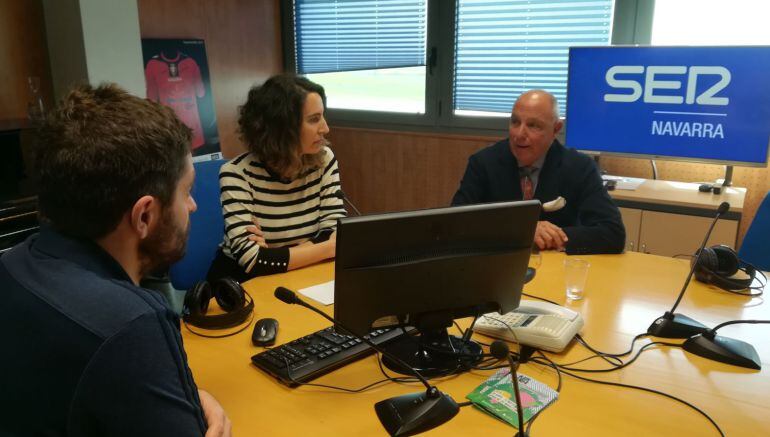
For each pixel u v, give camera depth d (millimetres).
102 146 768
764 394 1126
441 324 1251
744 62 2623
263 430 1023
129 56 3109
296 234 2082
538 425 1027
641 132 2918
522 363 1253
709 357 1264
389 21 4031
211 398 1043
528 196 2264
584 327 1415
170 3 3691
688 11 3059
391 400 1078
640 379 1183
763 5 2881
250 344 1349
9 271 814
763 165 2691
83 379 725
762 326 1415
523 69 3600
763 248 2031
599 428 1018
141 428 750
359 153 4371
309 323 1446
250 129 1969
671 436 996
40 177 790
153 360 765
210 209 2178
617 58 2877
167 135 824
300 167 2029
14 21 3062
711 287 1661
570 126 3074
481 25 3670
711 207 2568
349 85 4367
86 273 794
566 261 1629
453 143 3898
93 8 2926
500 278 1243
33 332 747
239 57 4215
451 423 1040
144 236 852
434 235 1140
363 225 1074
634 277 1743
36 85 2984
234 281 1508
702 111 2756
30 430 760
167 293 1755
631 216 2760
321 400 1120
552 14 3420
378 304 1159
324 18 4332
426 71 3930
